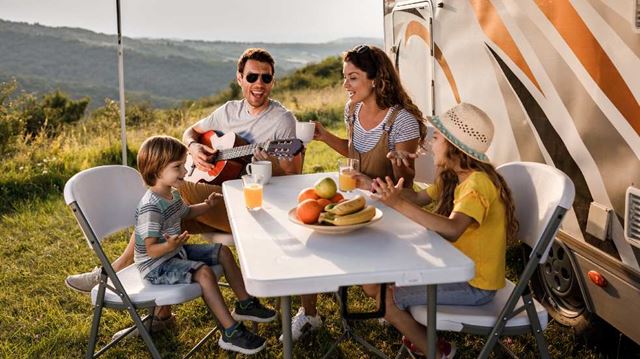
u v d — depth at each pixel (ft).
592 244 8.83
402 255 6.76
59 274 14.19
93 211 8.98
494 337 7.52
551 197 7.39
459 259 6.61
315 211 7.63
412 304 7.95
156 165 9.04
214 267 9.60
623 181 7.98
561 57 9.13
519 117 10.50
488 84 11.53
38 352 10.57
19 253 15.69
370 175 10.83
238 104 12.46
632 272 8.02
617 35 7.86
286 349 6.70
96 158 27.09
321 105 53.01
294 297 12.53
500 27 10.93
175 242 8.61
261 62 11.70
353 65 10.48
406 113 10.52
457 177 8.35
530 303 7.48
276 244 7.21
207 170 12.06
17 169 24.76
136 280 9.09
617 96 7.95
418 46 15.10
